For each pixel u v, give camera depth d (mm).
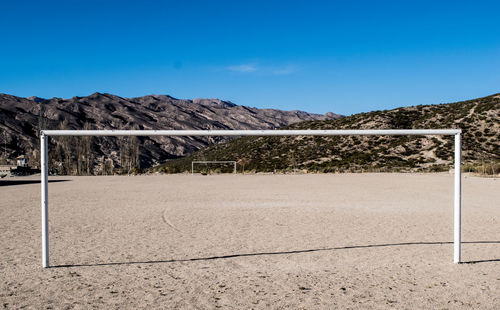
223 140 165125
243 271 6246
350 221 11602
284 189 23375
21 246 8180
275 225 10914
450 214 13008
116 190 23422
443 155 50562
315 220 11805
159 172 53000
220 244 8398
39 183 30750
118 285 5492
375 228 10406
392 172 42969
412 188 23297
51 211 13945
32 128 118812
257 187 25031
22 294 5098
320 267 6488
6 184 29609
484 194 19438
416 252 7582
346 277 5875
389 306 4633
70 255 7375
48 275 6008
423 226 10711
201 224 11094
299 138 70000
